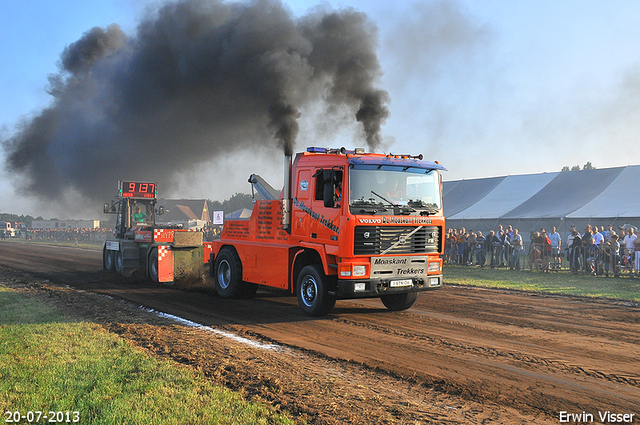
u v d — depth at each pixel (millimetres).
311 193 8969
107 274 16266
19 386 4707
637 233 16234
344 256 8102
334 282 8703
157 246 13570
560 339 7188
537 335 7441
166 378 5012
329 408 4352
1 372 5152
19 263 20734
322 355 6227
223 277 11445
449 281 14516
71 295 11305
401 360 6059
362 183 8312
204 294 11898
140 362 5590
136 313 9000
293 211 9430
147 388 4688
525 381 5270
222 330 7688
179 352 6219
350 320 8578
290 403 4453
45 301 10305
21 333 7012
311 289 8906
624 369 5715
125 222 16344
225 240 11586
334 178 8258
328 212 8461
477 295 11734
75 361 5586
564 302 10641
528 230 26594
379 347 6684
